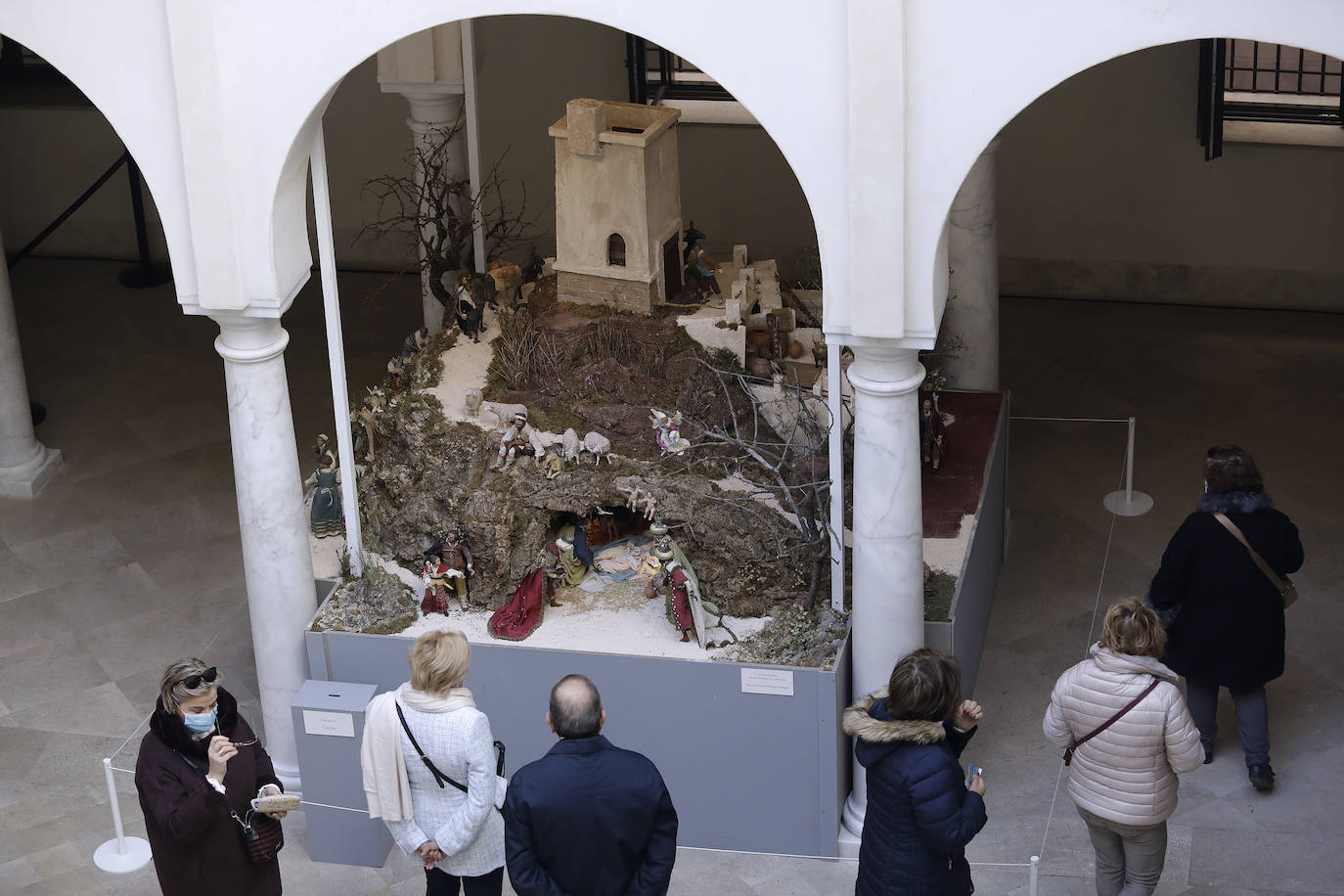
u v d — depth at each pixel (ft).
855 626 26.73
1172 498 39.09
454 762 22.97
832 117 22.91
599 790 19.66
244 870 22.85
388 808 23.58
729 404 30.35
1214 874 27.50
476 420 31.71
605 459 30.60
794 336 33.94
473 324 34.55
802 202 50.42
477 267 38.70
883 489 25.41
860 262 23.43
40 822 29.94
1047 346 47.09
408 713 22.98
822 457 31.07
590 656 27.55
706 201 51.13
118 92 24.72
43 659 34.78
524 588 28.81
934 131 22.65
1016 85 22.20
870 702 21.63
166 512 40.22
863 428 25.23
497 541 28.99
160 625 35.88
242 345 26.68
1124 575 36.24
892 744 21.25
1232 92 47.65
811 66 22.71
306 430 43.62
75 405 45.19
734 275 35.63
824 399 30.60
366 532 31.78
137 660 34.73
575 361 33.22
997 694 32.58
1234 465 27.99
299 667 29.25
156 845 22.56
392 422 32.17
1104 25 21.68
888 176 22.76
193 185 24.82
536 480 29.91
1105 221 49.14
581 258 34.06
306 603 28.89
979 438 34.83
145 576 37.68
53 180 53.93
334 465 32.14
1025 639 34.22
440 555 29.09
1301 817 28.76
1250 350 46.19
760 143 49.85
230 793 22.31
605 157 32.78
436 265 39.52
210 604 36.63
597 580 30.04
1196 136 47.26
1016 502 39.24
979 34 22.03
